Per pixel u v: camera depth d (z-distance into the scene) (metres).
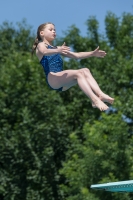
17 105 33.28
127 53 37.94
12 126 34.09
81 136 35.41
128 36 37.62
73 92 37.09
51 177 32.88
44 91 33.56
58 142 33.66
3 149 32.47
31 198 31.98
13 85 33.56
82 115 36.53
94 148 29.59
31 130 32.50
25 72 33.94
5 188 32.75
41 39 14.51
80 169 29.23
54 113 33.34
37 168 32.59
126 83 36.09
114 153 28.66
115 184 15.19
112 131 29.27
